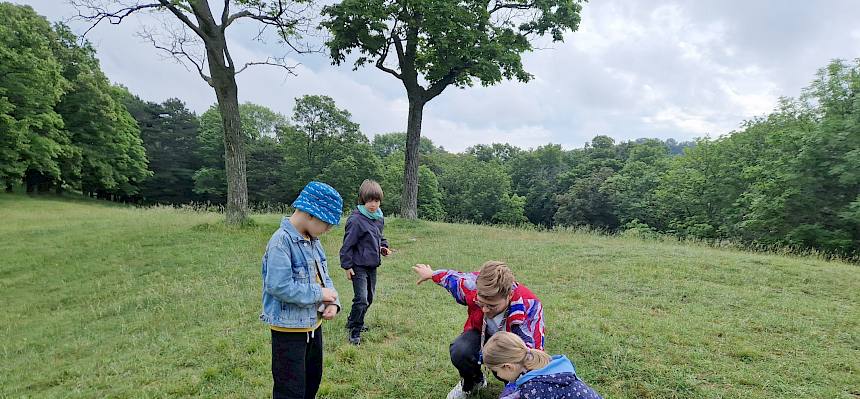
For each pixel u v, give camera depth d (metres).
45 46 27.78
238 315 6.14
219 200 47.19
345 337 4.84
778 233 19.58
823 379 3.85
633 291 6.71
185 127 48.56
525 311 2.93
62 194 35.09
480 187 55.41
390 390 3.69
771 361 4.18
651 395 3.54
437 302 6.21
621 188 44.12
